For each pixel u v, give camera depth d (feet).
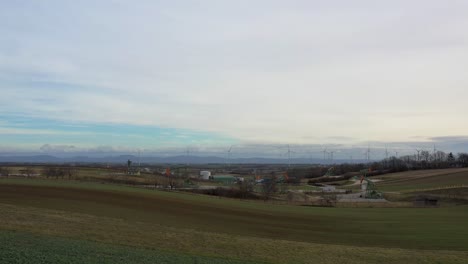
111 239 79.10
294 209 215.31
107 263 51.83
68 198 160.45
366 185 386.93
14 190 168.04
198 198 215.31
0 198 146.72
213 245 82.64
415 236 131.34
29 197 154.10
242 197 298.15
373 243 117.50
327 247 89.15
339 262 74.54
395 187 419.13
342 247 91.81
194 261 61.82
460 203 287.28
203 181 434.30
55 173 353.92
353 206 257.55
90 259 52.95
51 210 116.88
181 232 95.81
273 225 149.28
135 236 85.15
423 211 222.48
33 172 367.45
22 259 48.08
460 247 110.73
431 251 90.79
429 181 450.71
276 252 79.87
